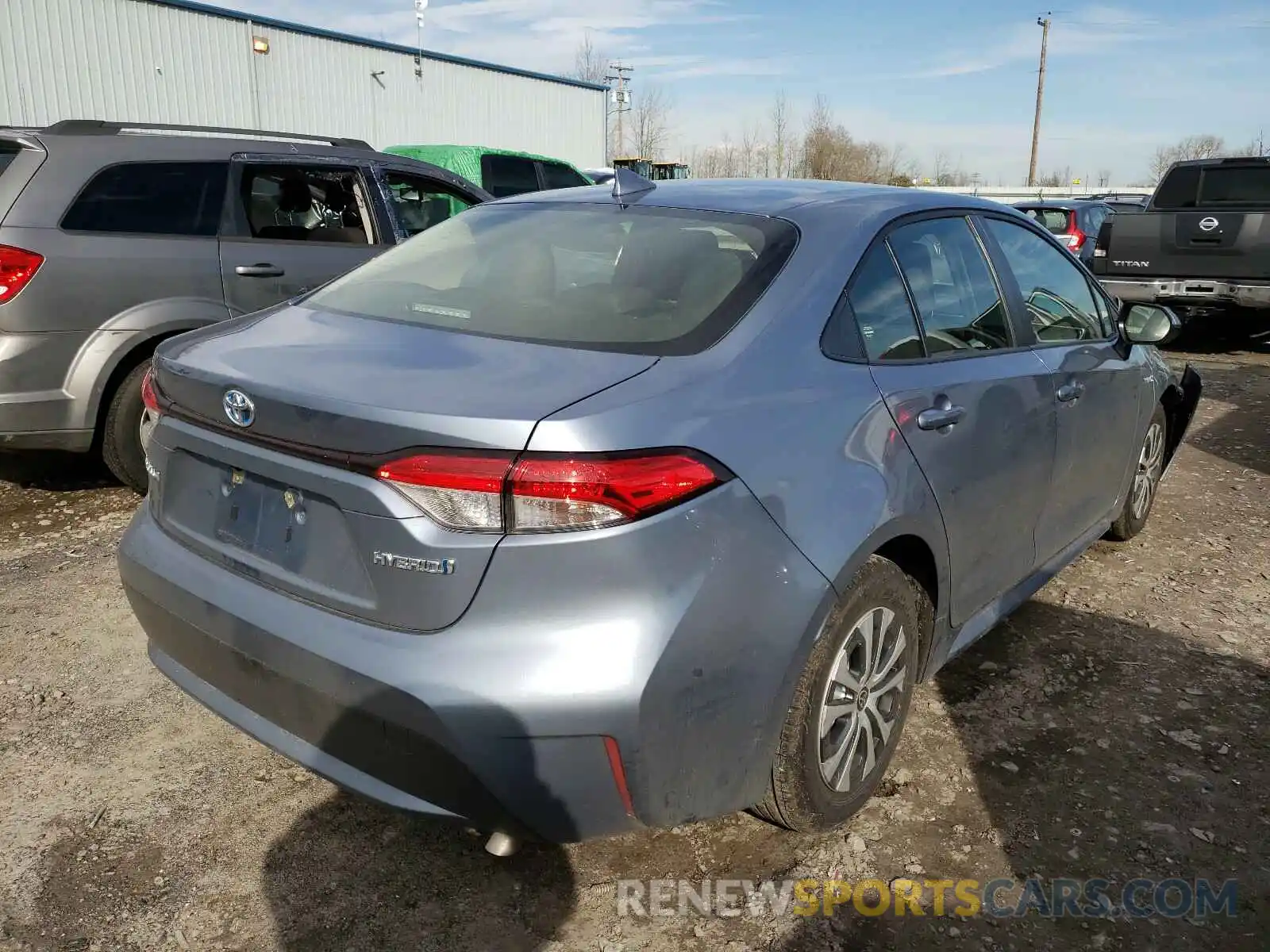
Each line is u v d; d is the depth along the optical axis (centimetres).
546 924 223
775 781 230
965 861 246
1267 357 1013
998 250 327
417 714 188
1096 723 309
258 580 218
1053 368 329
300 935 219
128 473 481
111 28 1540
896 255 277
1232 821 263
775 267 247
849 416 234
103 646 342
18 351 431
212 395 220
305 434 201
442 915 225
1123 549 459
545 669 185
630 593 188
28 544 432
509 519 184
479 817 197
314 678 201
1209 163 985
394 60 2006
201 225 489
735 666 203
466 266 281
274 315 275
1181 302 977
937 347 281
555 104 2417
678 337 225
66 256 441
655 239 266
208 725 297
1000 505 298
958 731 303
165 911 225
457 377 207
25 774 271
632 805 197
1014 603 330
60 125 471
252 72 1750
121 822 253
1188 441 670
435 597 188
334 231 546
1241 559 450
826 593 218
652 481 189
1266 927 227
